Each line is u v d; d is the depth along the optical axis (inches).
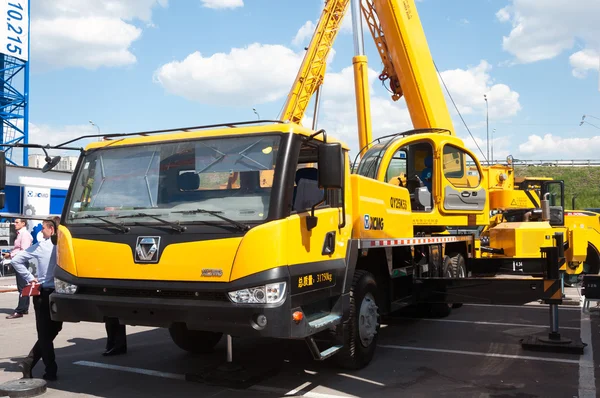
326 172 194.4
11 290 573.9
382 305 287.3
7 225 707.4
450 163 390.6
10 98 1032.8
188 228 197.0
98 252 208.4
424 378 243.6
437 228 388.2
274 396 219.3
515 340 319.9
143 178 217.8
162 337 334.3
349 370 255.3
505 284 292.0
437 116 483.2
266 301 184.1
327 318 220.2
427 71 486.3
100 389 229.5
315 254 211.3
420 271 339.0
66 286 214.5
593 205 1935.3
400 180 380.5
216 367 248.4
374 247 263.9
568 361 271.6
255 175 200.2
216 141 211.8
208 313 188.4
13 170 768.9
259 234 187.3
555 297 281.7
